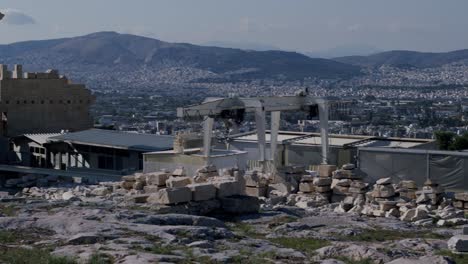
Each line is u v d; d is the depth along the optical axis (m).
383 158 65.44
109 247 26.17
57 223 31.42
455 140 124.31
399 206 46.88
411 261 24.83
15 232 29.94
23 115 107.81
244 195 42.91
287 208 44.03
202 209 40.62
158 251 25.98
